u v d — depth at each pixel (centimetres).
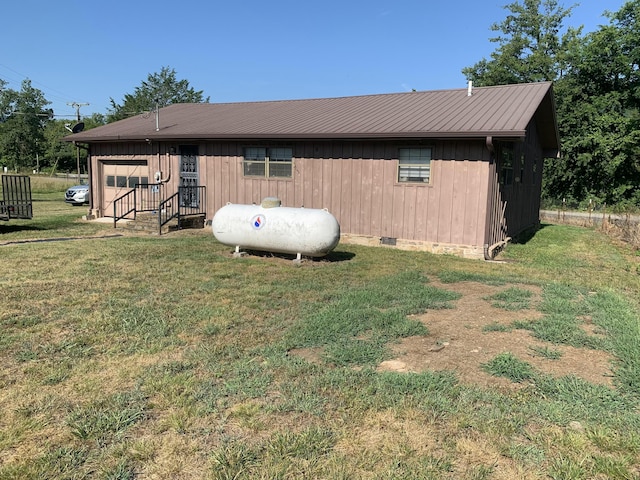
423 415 311
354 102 1463
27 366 388
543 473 254
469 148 997
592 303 590
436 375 370
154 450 274
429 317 534
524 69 3139
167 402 328
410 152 1069
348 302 584
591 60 2820
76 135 1580
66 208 2078
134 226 1327
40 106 8088
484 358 410
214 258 886
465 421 303
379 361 405
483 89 1349
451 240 1033
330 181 1174
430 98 1338
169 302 582
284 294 628
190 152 1398
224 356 415
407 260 923
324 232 839
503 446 277
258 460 264
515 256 1041
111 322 499
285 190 1243
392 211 1098
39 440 284
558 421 305
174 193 1444
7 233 1212
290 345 442
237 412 315
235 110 1642
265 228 868
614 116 2658
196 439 285
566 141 2780
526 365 387
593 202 2720
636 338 449
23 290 621
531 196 1566
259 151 1277
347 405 325
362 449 275
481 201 991
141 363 397
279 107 1572
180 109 1842
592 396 335
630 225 1357
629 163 2697
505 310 563
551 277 791
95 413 312
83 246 1002
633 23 2734
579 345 438
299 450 272
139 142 1488
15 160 7431
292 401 330
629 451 273
